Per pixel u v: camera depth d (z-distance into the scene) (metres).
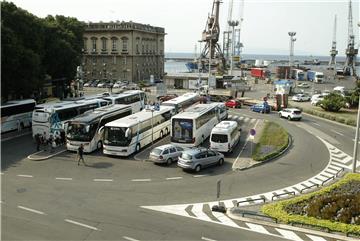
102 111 37.28
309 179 27.41
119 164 29.94
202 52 123.00
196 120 34.28
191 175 27.52
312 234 17.88
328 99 60.09
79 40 67.62
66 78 61.94
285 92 64.56
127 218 19.31
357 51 151.00
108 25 104.88
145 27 110.75
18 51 42.19
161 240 16.81
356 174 26.77
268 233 17.88
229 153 33.75
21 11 47.31
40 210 20.03
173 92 82.62
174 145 32.09
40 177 26.06
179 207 21.16
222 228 18.36
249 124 48.91
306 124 51.00
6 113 40.03
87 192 23.27
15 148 34.31
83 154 32.78
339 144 39.19
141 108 54.22
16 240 16.36
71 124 33.12
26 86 45.12
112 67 106.31
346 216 19.23
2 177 25.81
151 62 116.25
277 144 36.97
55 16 65.88
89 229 17.78
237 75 126.38
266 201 22.23
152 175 27.25
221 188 24.86
